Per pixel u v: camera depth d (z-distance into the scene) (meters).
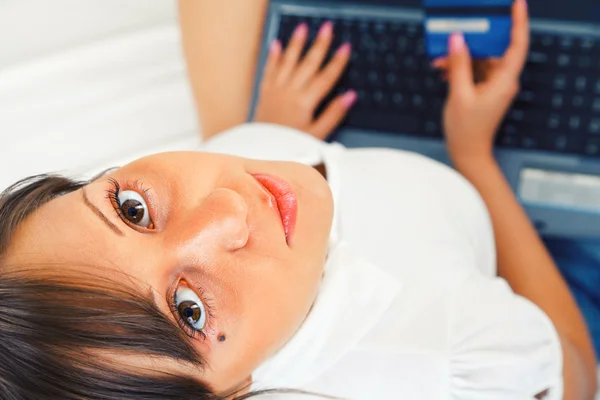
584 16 0.73
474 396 0.59
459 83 0.74
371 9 0.78
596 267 0.82
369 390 0.58
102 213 0.48
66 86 0.99
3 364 0.45
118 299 0.44
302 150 0.71
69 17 0.99
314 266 0.53
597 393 0.78
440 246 0.65
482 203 0.73
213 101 0.89
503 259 0.74
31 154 0.98
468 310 0.61
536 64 0.74
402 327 0.60
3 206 0.54
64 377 0.45
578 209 0.76
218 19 0.85
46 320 0.44
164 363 0.46
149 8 0.99
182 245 0.46
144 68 1.01
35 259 0.46
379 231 0.66
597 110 0.73
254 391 0.55
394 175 0.71
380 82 0.79
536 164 0.76
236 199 0.48
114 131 1.00
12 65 0.99
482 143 0.76
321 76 0.81
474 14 0.72
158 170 0.51
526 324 0.62
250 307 0.48
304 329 0.56
